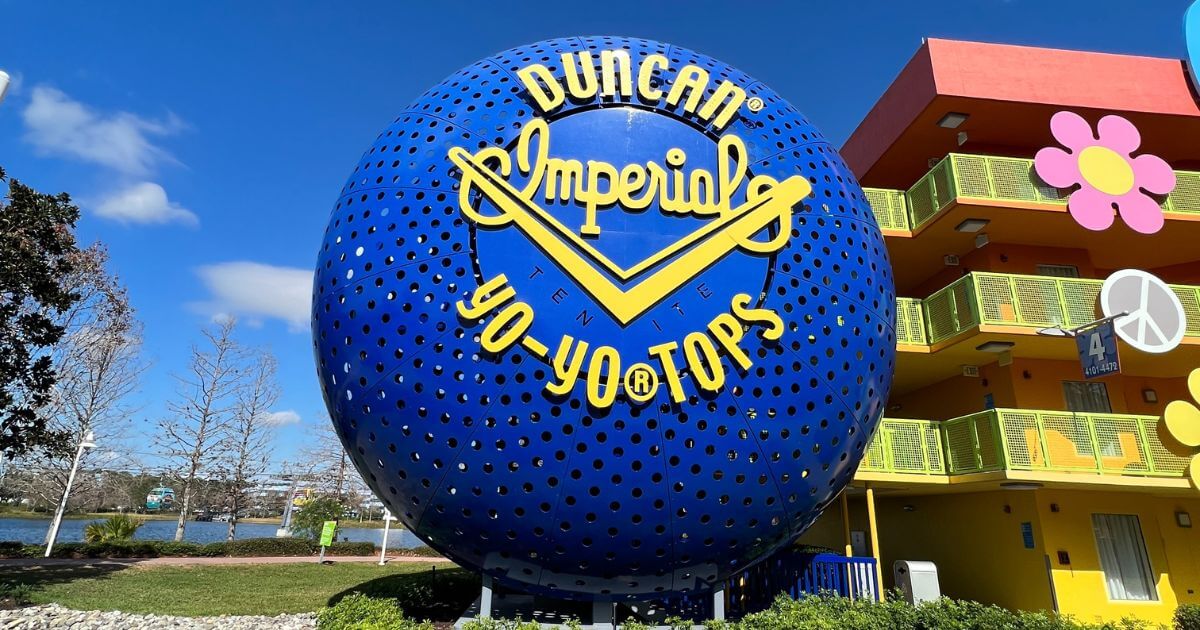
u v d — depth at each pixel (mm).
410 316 6883
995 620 8133
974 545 16078
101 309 28250
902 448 14656
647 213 7074
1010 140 18281
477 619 7297
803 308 7176
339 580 17375
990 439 13547
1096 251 17391
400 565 23297
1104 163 15500
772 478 6820
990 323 14391
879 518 20125
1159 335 13703
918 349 15875
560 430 6422
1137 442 13547
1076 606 13594
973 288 14703
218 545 25906
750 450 6691
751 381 6738
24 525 49406
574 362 6422
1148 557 14250
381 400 6945
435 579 11977
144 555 24156
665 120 7746
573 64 7922
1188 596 14000
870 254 8086
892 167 20047
